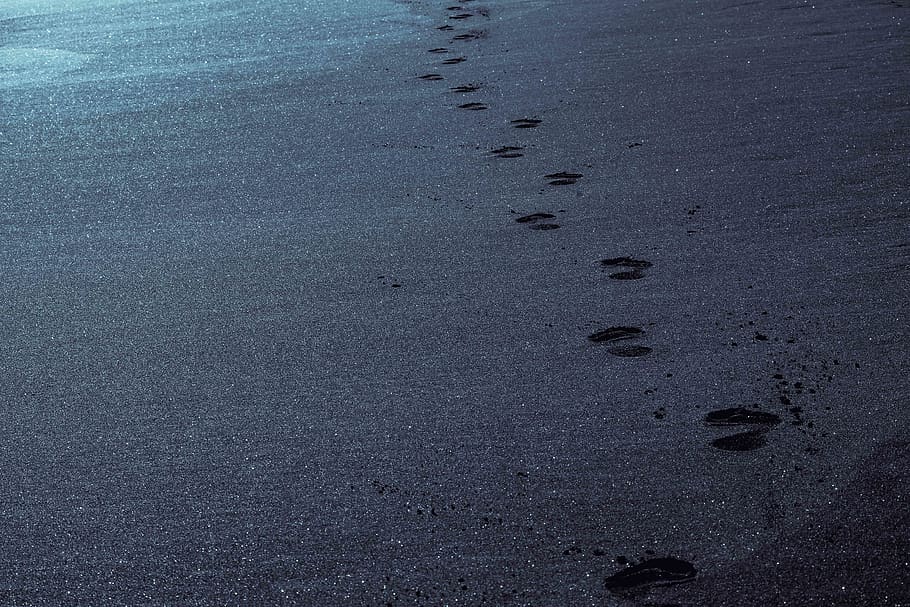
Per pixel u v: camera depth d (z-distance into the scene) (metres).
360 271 2.86
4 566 1.74
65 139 4.46
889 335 2.33
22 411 2.23
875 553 1.64
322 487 1.90
